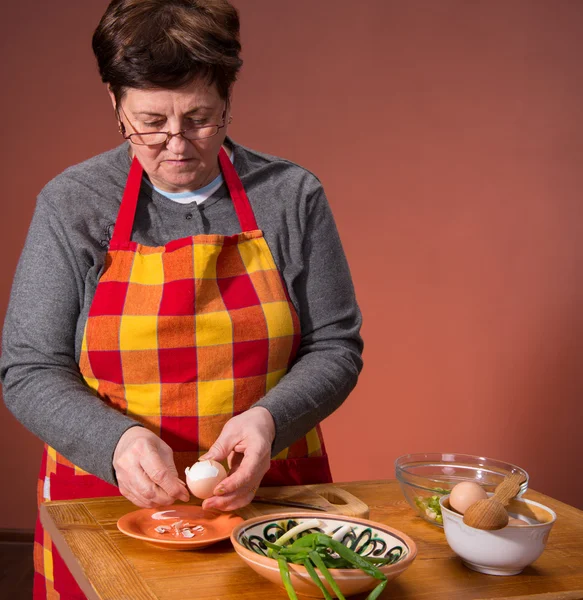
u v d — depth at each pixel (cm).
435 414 343
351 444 343
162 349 130
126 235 133
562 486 343
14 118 331
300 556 91
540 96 338
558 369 342
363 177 339
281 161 147
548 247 341
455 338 341
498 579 103
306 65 337
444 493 122
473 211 339
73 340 132
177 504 123
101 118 333
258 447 114
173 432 132
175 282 130
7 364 126
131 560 103
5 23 329
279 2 335
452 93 337
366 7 336
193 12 115
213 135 122
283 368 138
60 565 124
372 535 104
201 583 97
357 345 144
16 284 131
